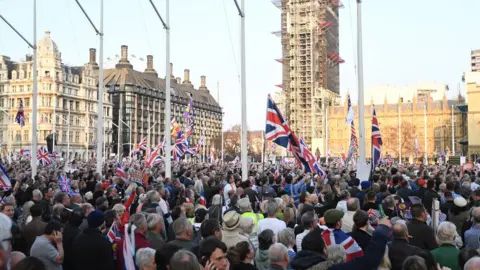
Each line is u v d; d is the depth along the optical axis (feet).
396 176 64.39
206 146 584.81
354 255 25.14
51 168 132.16
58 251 26.03
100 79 107.45
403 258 23.56
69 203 41.16
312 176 73.31
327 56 450.30
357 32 79.77
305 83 432.66
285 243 27.40
